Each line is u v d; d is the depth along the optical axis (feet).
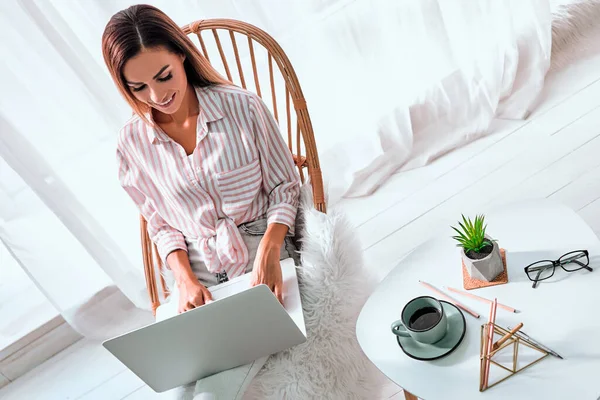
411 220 6.78
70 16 6.10
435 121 7.50
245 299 3.78
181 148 4.82
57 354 7.18
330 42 6.88
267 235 4.74
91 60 6.11
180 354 4.08
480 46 7.11
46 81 6.15
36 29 5.88
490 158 7.06
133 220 7.00
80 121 6.43
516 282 4.02
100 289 6.93
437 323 3.77
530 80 7.38
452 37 7.14
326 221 4.69
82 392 6.61
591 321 3.60
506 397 3.46
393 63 7.12
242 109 4.74
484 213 4.64
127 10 4.26
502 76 7.25
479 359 3.72
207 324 3.89
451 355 3.81
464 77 7.24
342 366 4.42
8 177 6.30
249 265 4.99
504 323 3.82
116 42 4.16
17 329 7.17
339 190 7.46
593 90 7.19
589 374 3.37
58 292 6.73
